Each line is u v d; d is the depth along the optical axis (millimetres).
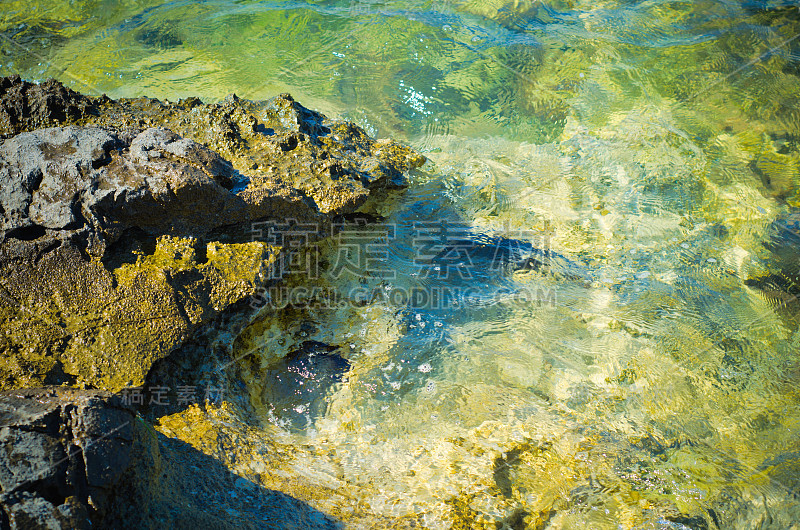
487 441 2486
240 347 2709
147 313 2363
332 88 4812
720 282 3449
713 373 2920
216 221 2676
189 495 1964
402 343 2916
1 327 2178
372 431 2510
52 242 2297
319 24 5594
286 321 2924
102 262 2377
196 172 2553
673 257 3602
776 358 3000
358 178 3412
